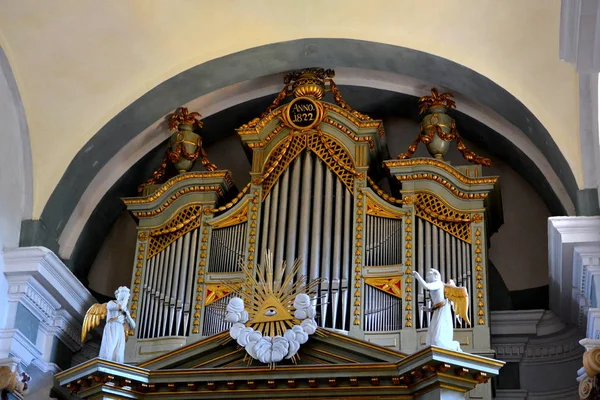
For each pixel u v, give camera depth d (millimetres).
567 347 12297
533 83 11852
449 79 12680
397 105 13703
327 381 10672
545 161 12688
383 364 10500
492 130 13117
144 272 12656
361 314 11664
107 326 11219
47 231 12703
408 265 11836
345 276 11898
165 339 12094
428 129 12688
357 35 12531
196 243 12656
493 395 12008
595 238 10695
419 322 11539
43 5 12070
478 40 12078
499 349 12422
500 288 12961
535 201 13336
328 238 12141
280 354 10828
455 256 11938
